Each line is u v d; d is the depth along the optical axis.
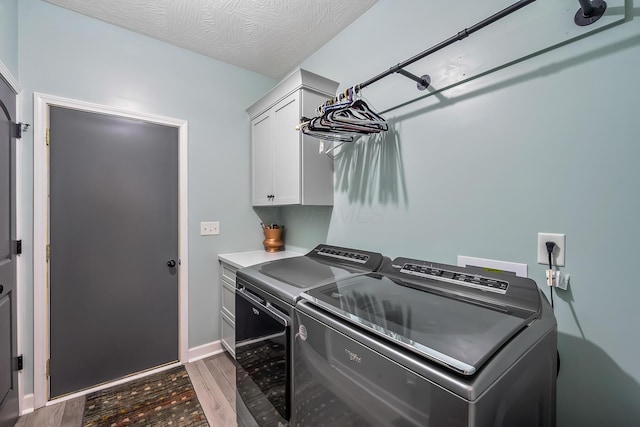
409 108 1.51
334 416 0.88
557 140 1.00
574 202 0.97
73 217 1.81
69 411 1.65
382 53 1.67
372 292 1.08
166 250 2.16
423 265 1.29
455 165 1.31
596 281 0.93
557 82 1.00
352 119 1.46
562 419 1.01
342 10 1.79
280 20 1.88
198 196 2.31
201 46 2.20
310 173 1.92
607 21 0.88
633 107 0.85
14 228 1.56
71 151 1.79
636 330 0.86
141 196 2.05
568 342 0.99
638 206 0.85
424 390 0.63
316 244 2.24
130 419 1.59
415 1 1.48
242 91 2.55
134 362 2.02
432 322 0.79
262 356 1.30
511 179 1.12
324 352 0.93
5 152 1.46
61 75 1.76
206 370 2.10
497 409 0.60
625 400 0.88
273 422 1.21
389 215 1.63
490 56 1.16
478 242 1.23
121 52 1.97
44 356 1.69
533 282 0.96
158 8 1.78
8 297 1.50
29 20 1.66
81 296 1.83
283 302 1.16
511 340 0.70
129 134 2.00
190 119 2.27
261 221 2.66
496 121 1.16
